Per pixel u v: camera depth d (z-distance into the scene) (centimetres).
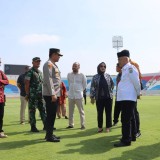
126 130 690
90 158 581
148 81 4003
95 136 820
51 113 741
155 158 580
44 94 737
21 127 1016
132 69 691
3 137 809
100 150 648
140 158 580
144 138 773
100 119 886
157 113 1427
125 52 707
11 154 619
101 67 880
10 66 4450
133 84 691
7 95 3800
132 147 673
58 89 748
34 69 916
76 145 700
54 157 591
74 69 973
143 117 1259
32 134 862
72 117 1002
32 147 682
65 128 988
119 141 746
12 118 1320
